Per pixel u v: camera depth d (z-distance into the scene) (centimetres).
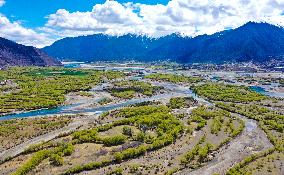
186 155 16812
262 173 15125
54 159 16050
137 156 16950
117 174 14912
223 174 15125
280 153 17650
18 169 15088
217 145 18800
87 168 15362
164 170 15350
